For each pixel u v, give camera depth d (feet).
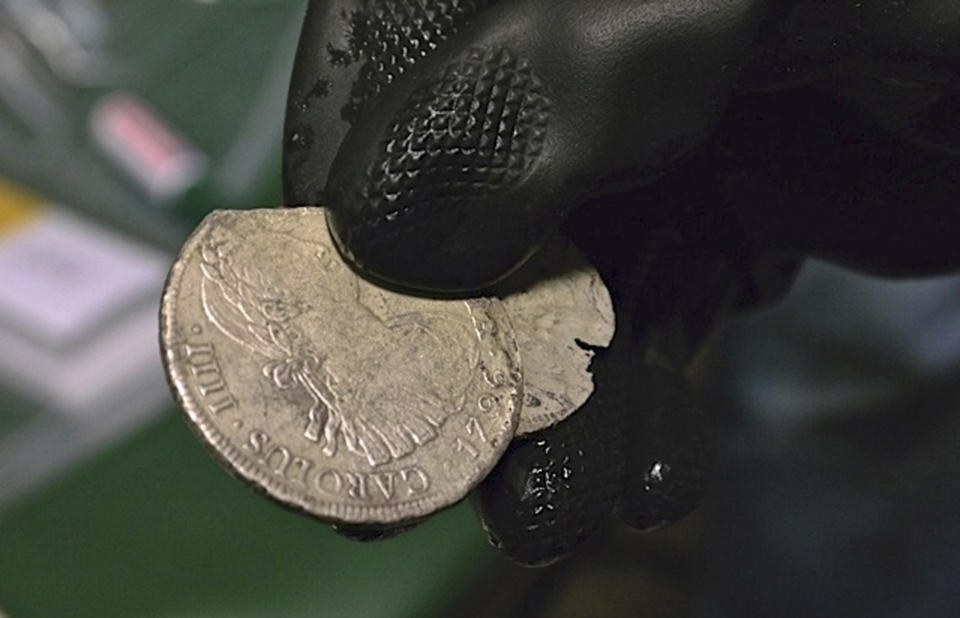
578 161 0.70
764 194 0.82
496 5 0.71
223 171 1.18
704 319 0.81
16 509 1.01
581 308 0.74
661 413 0.77
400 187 0.70
